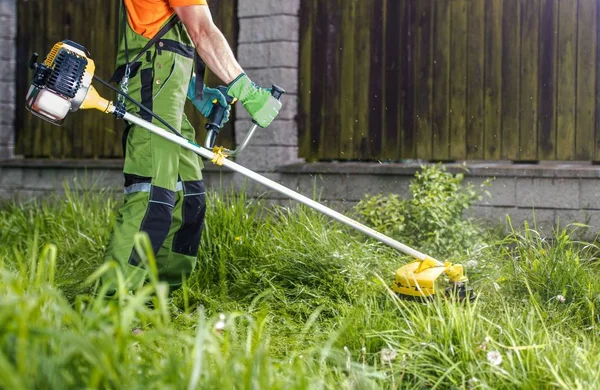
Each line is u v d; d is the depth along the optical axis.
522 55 5.42
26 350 2.03
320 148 6.04
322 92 6.02
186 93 3.78
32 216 5.86
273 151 6.03
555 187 5.25
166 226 3.64
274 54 6.04
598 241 5.11
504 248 4.50
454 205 4.91
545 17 5.36
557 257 4.03
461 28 5.58
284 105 6.03
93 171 6.64
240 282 4.24
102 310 2.29
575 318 3.59
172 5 3.59
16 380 1.76
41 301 2.25
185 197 3.88
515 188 5.35
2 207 6.70
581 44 5.27
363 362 2.81
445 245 4.71
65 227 5.36
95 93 3.50
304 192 5.95
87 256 4.79
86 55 3.51
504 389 2.59
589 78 5.26
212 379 2.13
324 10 5.99
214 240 4.57
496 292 3.95
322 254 4.40
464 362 2.73
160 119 3.58
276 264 4.33
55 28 6.98
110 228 4.98
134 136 3.65
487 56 5.52
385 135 5.83
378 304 3.81
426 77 5.70
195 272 4.38
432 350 2.85
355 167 5.75
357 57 5.90
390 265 4.44
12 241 5.37
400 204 5.13
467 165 5.55
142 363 2.33
